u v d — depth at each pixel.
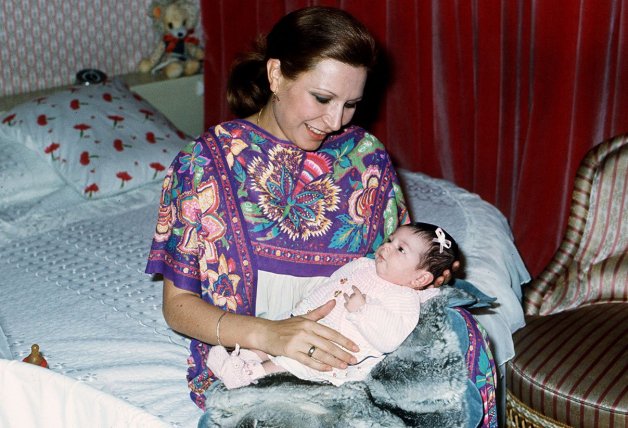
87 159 2.76
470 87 2.85
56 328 1.98
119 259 2.34
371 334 1.50
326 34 1.47
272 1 3.31
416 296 1.57
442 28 2.82
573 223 2.46
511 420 2.24
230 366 1.51
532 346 2.21
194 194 1.59
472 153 2.95
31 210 2.65
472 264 2.25
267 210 1.63
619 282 2.37
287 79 1.52
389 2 2.92
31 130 2.84
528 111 2.79
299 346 1.46
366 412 1.48
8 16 3.22
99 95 3.03
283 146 1.65
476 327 1.57
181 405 1.65
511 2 2.69
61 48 3.39
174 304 1.59
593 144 2.66
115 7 3.48
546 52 2.64
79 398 1.28
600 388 2.03
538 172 2.78
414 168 3.11
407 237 1.61
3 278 2.24
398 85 3.03
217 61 3.55
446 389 1.50
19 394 1.30
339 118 1.52
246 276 1.63
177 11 3.49
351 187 1.71
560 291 2.42
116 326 1.98
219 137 1.63
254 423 1.44
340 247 1.69
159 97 3.50
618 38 2.51
